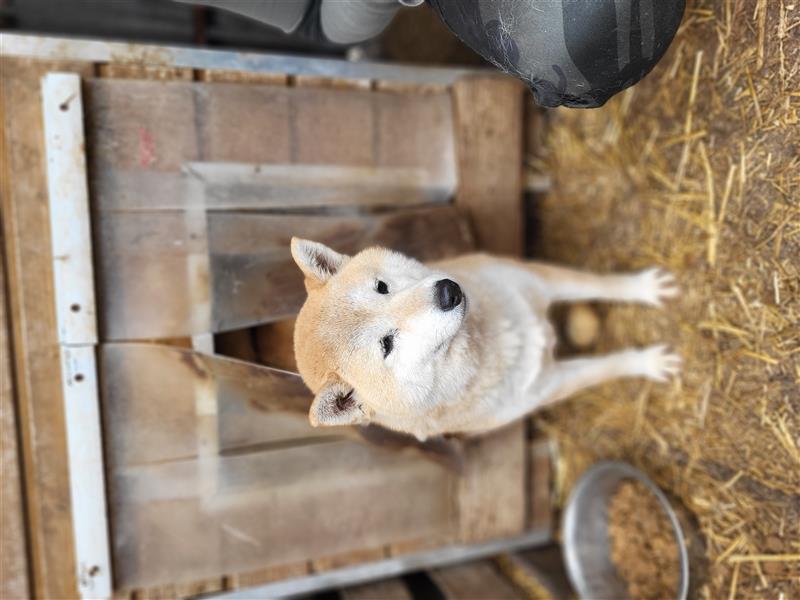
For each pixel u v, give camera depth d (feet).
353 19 1.98
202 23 3.40
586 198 2.89
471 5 1.55
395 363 1.81
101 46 2.26
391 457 2.71
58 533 2.38
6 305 2.32
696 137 2.25
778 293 1.98
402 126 2.69
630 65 1.54
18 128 2.23
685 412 2.43
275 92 2.48
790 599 1.98
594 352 2.94
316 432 2.47
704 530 2.33
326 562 2.73
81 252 2.19
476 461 2.83
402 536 2.78
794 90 1.84
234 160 2.42
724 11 2.05
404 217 2.64
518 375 2.15
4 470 2.34
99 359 2.30
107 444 2.34
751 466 2.14
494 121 2.79
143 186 2.30
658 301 2.51
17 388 2.36
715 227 2.22
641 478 2.42
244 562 2.54
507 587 2.86
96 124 2.24
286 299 2.40
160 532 2.43
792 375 1.96
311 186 2.55
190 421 2.40
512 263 2.35
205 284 2.36
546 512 3.11
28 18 3.24
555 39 1.47
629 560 2.61
